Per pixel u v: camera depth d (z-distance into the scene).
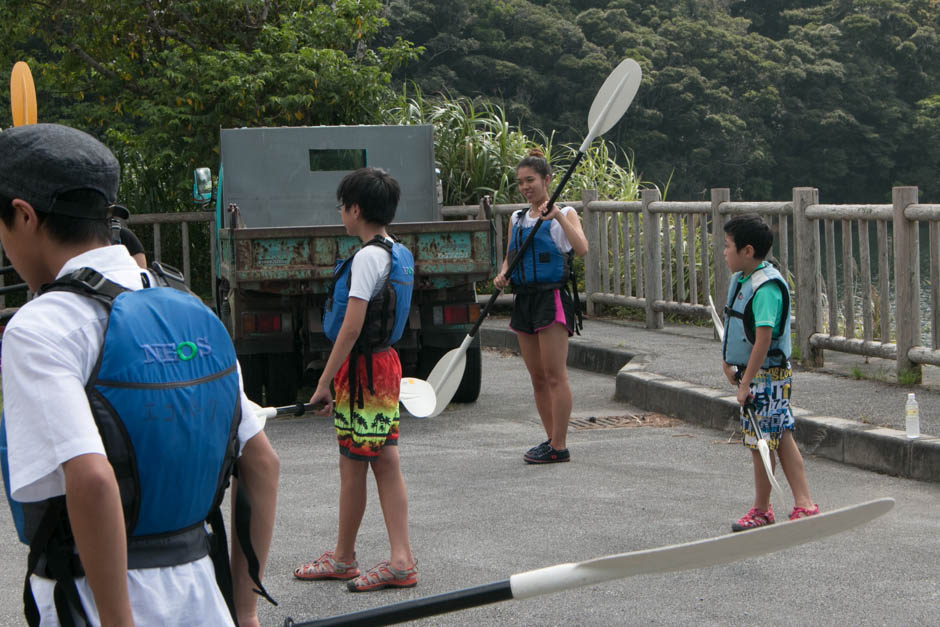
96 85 16.62
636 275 12.30
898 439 6.17
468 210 14.10
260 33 14.57
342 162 10.41
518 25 68.88
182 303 1.92
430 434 7.70
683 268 12.19
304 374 9.02
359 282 4.27
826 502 5.58
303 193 10.34
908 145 82.44
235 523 2.13
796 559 4.64
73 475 1.71
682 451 6.90
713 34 76.75
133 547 1.86
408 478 6.34
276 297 8.38
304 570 4.54
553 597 4.27
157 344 1.84
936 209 7.66
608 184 15.50
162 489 1.84
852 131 80.31
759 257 5.07
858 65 82.19
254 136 10.27
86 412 1.76
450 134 15.62
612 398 9.02
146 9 14.72
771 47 80.81
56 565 1.82
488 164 15.43
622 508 5.55
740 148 74.12
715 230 10.97
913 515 5.31
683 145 73.06
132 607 1.83
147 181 14.83
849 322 8.83
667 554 1.80
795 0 93.75
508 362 11.39
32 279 1.94
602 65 67.50
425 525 5.32
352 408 4.36
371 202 4.40
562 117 66.81
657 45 73.81
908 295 7.96
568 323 6.59
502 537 5.08
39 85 17.03
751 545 1.76
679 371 8.82
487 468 6.57
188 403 1.86
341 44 15.20
